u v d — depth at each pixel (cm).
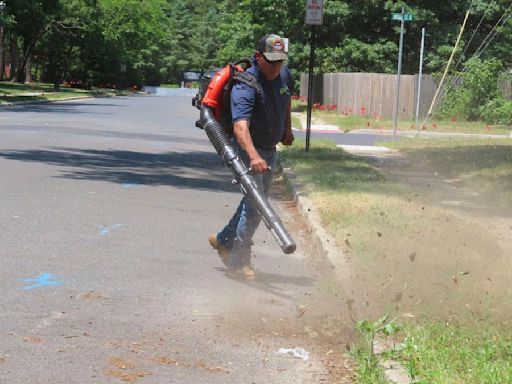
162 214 1075
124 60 9294
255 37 4888
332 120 3791
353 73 4309
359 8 4628
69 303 651
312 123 3631
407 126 3575
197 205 1172
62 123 2803
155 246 884
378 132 3272
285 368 529
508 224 1030
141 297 680
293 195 1261
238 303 670
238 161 679
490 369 488
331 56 4769
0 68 7275
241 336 589
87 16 6894
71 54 8694
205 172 1598
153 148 2052
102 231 944
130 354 539
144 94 8656
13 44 7819
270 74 700
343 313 626
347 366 533
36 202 1105
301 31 4803
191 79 10431
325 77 4841
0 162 1526
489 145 2309
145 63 10081
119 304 656
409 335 564
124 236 923
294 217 1115
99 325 598
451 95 4031
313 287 732
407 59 4772
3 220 970
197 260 830
